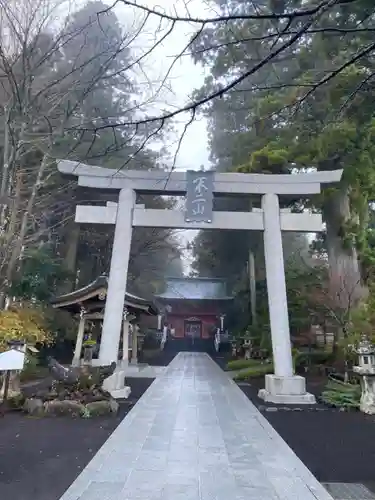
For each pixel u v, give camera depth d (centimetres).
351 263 1390
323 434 605
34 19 1145
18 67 1179
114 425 645
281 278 986
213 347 2934
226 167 2162
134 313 1538
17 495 362
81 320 1284
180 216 1045
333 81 962
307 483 398
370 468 451
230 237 2308
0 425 636
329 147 1215
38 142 1127
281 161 1296
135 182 1066
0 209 1003
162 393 975
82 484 388
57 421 666
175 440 555
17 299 1353
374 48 253
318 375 1384
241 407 808
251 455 490
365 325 1073
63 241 2030
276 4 647
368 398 775
